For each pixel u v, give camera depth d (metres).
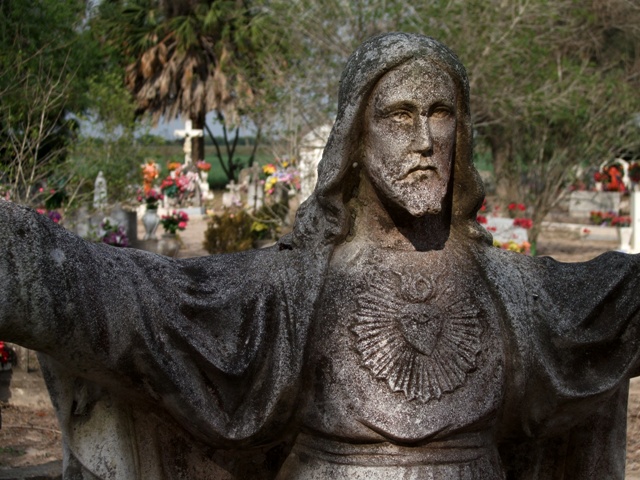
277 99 12.24
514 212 13.34
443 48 2.43
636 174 19.95
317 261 2.44
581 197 19.09
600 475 2.71
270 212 13.56
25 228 2.11
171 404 2.35
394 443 2.35
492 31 11.64
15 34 9.97
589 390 2.47
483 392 2.40
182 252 13.62
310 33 11.79
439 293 2.45
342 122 2.44
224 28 25.83
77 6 11.66
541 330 2.49
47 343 2.15
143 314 2.27
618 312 2.52
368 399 2.34
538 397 2.49
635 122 14.94
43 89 9.25
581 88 13.17
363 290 2.43
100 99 11.20
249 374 2.36
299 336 2.35
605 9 15.87
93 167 10.35
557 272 2.60
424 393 2.35
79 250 2.21
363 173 2.51
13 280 2.07
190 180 21.47
